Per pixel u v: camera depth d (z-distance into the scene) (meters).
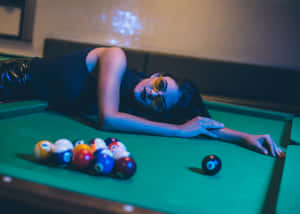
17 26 6.67
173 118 2.05
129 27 6.23
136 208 0.91
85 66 2.15
